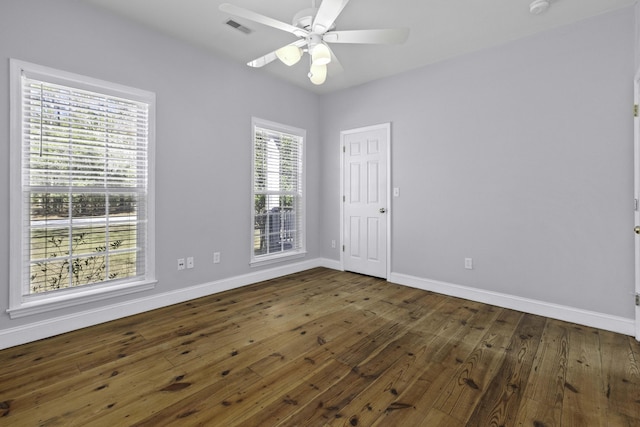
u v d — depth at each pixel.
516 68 2.91
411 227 3.67
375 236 4.04
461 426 1.44
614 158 2.46
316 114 4.54
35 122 2.26
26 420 1.45
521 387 1.73
